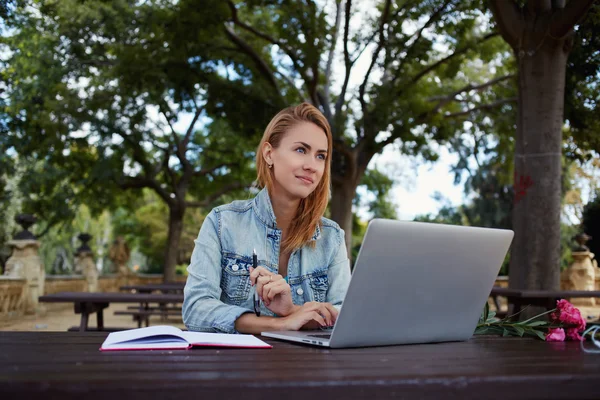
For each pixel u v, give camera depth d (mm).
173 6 11555
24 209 16844
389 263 1389
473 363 1117
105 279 18938
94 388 821
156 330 1386
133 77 12172
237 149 18609
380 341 1477
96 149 15828
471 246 1537
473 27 12164
